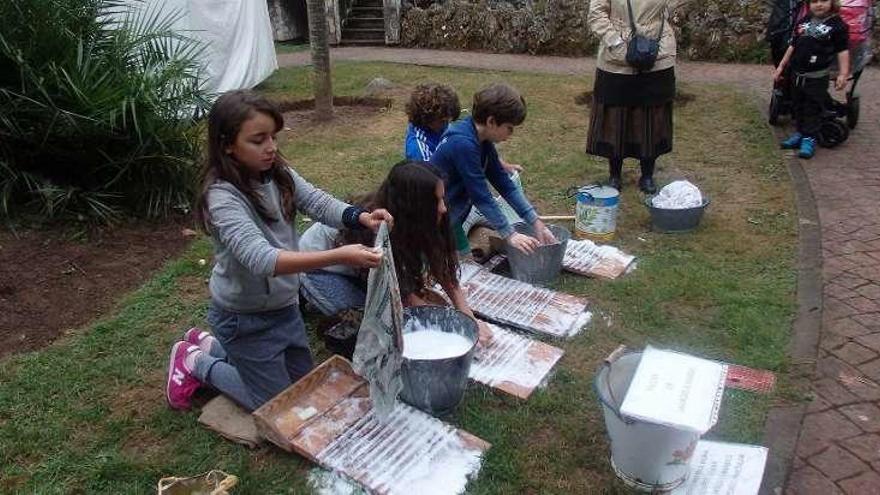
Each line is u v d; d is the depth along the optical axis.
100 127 4.65
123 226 4.80
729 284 3.88
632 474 2.46
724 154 6.16
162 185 4.99
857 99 6.68
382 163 6.12
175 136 5.03
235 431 2.72
